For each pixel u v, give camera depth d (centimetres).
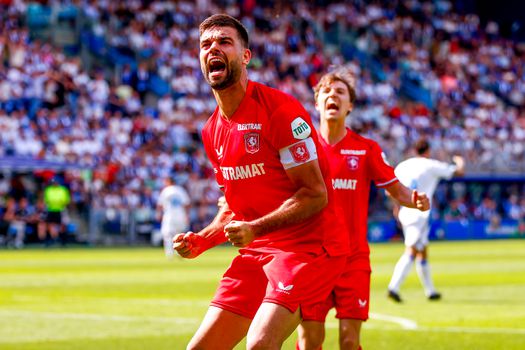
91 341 1165
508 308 1570
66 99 4400
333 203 720
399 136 5172
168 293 1823
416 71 5781
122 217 3994
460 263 2803
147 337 1202
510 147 5288
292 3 5703
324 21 5769
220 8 5384
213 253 3409
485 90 5988
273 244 694
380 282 2122
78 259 2991
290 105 666
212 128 699
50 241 3825
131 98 4588
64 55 4703
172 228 3105
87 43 4888
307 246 688
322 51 5619
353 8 5950
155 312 1487
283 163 665
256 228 636
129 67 4788
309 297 675
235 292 688
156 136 4453
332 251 700
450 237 4759
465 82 5884
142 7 5159
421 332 1249
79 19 4919
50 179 3878
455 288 1973
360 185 904
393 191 911
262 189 684
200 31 668
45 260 2934
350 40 5819
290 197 673
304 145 659
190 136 4553
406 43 5972
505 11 6738
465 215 4872
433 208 4778
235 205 704
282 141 661
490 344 1140
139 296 1759
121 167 4197
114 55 4906
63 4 4900
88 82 4550
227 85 659
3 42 4384
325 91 913
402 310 1537
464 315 1462
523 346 1125
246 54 677
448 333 1239
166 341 1166
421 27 6162
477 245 4091
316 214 689
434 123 5416
